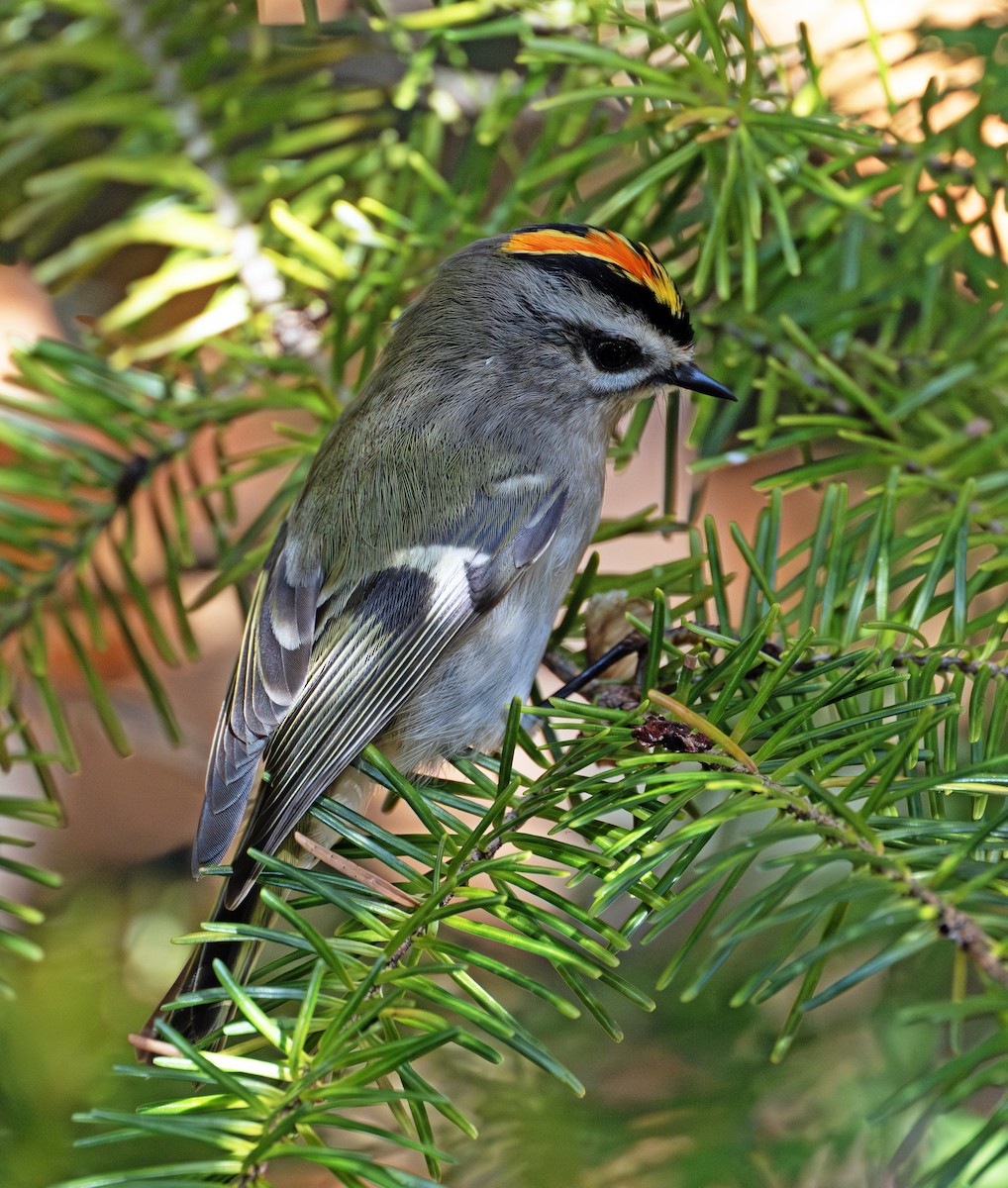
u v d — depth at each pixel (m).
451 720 5.98
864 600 5.05
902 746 3.39
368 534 5.85
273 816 5.22
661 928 3.07
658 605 4.29
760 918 3.31
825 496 5.13
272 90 7.23
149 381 6.47
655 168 5.57
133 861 8.01
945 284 6.50
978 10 6.60
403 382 6.24
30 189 6.23
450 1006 3.33
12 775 8.56
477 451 6.06
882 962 2.77
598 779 3.94
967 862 3.19
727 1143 5.79
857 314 6.12
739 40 5.31
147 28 6.48
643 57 6.00
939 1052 6.04
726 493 9.49
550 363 6.16
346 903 3.71
